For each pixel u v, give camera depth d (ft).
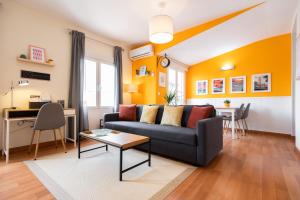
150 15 10.71
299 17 9.02
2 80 8.67
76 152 8.84
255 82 15.37
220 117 8.82
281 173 6.42
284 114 13.96
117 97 14.46
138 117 11.85
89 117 12.94
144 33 13.44
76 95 11.43
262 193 5.03
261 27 12.65
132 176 6.11
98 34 13.44
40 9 9.88
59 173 6.30
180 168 6.85
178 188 5.31
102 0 9.10
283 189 5.26
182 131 7.53
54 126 8.41
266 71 14.82
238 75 16.33
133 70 16.49
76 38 11.60
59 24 11.01
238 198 4.78
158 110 10.93
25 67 9.48
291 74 13.42
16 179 5.81
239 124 16.05
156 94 14.93
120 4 9.51
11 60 8.96
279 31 13.58
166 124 9.62
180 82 19.21
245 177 6.08
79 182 5.64
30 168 6.74
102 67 14.02
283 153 8.91
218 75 17.60
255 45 15.38
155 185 5.49
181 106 9.89
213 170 6.69
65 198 4.73
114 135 7.29
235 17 11.09
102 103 13.97
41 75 10.08
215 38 13.82
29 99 9.59
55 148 9.62
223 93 17.24
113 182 5.66
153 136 8.26
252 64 15.53
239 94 16.25
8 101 8.86
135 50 15.64
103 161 7.55
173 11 10.44
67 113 9.89
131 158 7.97
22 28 9.36
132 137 6.91
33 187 5.30
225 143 11.00
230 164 7.33
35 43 9.86
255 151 9.26
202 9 10.36
